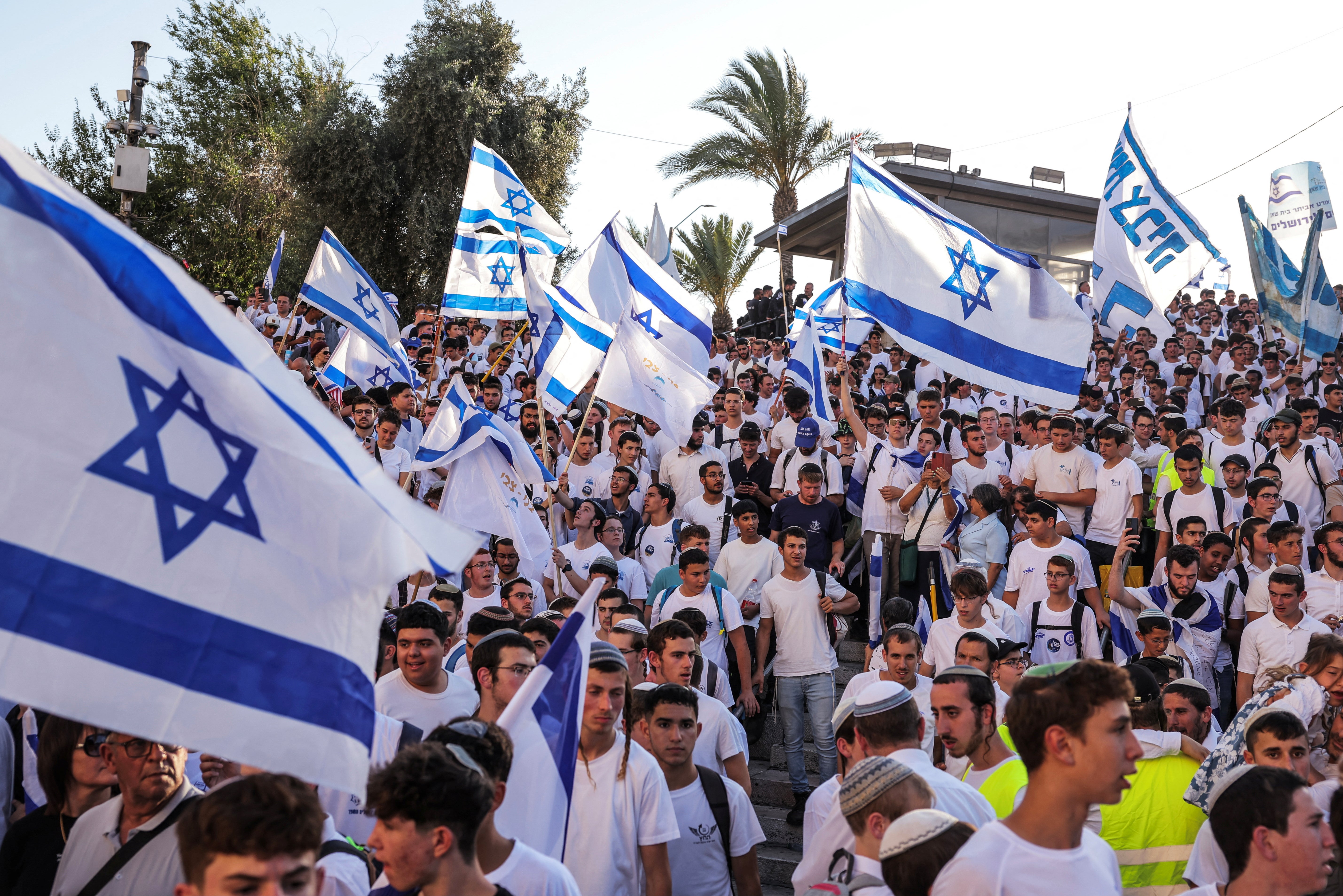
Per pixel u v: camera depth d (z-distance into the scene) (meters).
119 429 2.77
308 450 2.96
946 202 25.11
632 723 4.67
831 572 8.98
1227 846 3.40
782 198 29.19
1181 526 8.22
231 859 2.42
